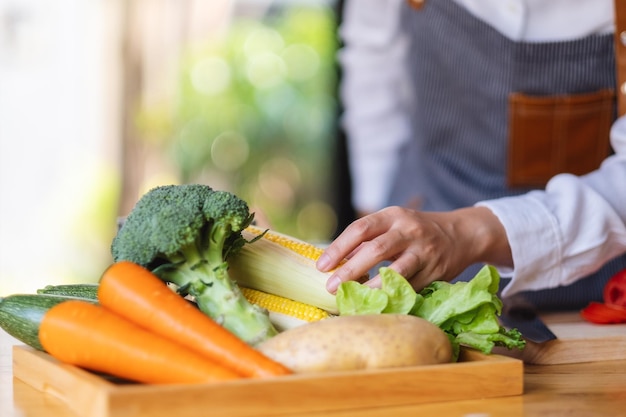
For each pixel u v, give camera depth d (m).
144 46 5.61
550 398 1.20
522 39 1.95
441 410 1.10
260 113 6.04
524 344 1.24
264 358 1.08
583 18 1.92
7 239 5.73
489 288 1.25
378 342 1.10
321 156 6.09
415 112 2.17
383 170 2.59
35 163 5.78
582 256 1.61
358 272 1.29
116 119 5.69
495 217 1.55
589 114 1.97
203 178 6.02
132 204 5.73
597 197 1.61
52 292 1.43
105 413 0.99
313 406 1.06
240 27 6.04
